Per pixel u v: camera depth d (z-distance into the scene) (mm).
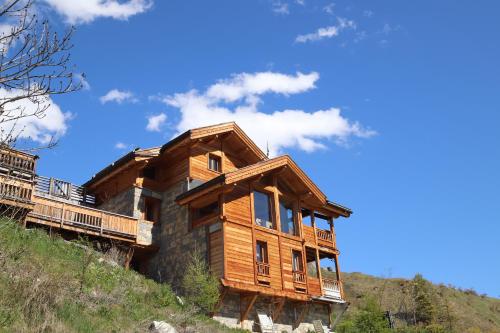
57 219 22031
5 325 11227
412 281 49469
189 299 21047
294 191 27938
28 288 12703
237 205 24109
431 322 42281
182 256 24391
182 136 26203
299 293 25125
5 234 15305
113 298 16938
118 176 27672
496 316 53719
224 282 21672
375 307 28422
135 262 26422
